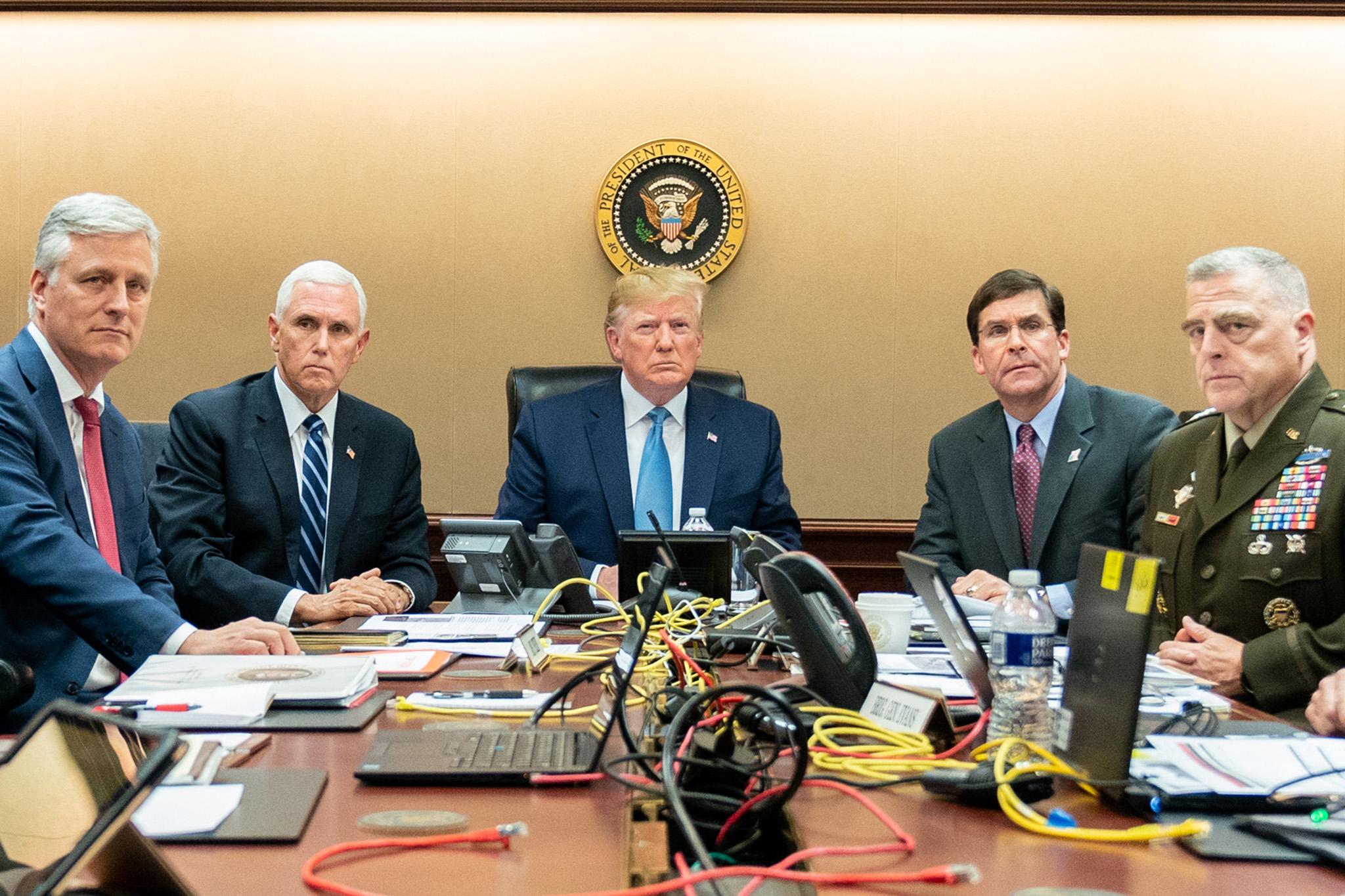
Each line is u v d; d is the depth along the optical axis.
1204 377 2.12
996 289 2.86
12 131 4.41
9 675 1.55
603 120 4.40
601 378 3.29
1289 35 4.31
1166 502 2.25
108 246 2.13
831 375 4.42
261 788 1.01
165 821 0.90
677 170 4.37
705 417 3.03
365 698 1.45
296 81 4.42
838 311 4.40
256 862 0.84
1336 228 4.33
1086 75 4.35
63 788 0.69
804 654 1.32
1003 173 4.37
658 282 2.96
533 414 3.08
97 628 1.80
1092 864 0.85
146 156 4.42
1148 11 4.29
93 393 2.23
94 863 0.71
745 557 2.07
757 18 4.38
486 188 4.42
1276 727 1.33
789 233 4.40
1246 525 2.06
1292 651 1.78
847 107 4.38
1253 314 2.05
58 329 2.13
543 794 1.03
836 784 1.02
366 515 2.81
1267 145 4.33
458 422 4.46
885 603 1.80
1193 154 4.33
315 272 2.81
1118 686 0.99
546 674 1.66
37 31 4.41
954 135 4.37
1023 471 2.90
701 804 0.99
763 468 3.03
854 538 4.43
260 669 1.50
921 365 4.41
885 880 0.80
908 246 4.39
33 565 1.83
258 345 4.45
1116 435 2.82
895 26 4.37
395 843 0.87
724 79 4.38
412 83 4.41
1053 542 2.80
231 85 4.42
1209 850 0.86
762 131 4.39
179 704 1.30
